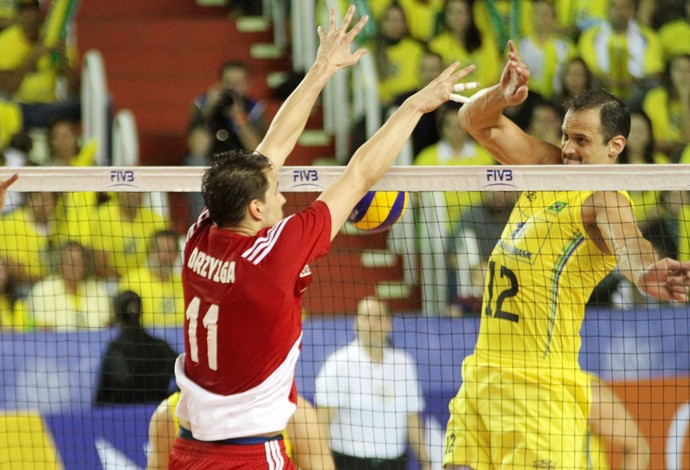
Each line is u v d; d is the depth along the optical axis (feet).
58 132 112.57
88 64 115.24
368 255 110.63
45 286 96.68
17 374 84.89
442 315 97.71
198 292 46.50
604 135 55.06
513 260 57.21
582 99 55.77
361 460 80.84
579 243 55.77
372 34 122.01
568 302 56.49
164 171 56.44
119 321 85.25
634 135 114.73
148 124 128.36
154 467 63.41
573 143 55.72
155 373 82.79
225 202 46.09
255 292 44.50
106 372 82.99
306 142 124.67
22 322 96.32
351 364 81.56
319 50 53.57
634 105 123.24
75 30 134.62
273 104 126.52
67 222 102.06
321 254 46.11
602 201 54.29
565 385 56.49
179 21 136.67
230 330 45.16
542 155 58.65
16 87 121.39
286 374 46.11
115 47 135.13
